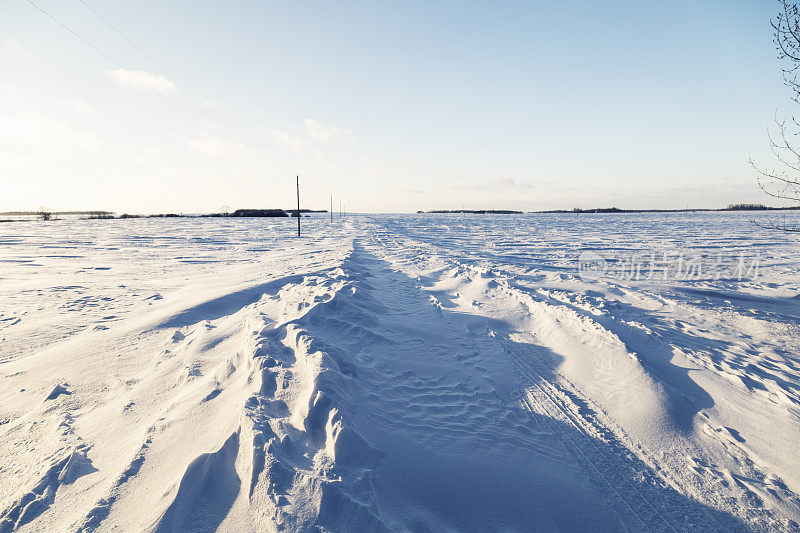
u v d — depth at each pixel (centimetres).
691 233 3656
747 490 333
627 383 503
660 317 821
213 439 302
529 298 908
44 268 1359
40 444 313
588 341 634
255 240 2788
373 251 2038
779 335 700
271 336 521
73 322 661
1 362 480
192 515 239
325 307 684
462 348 644
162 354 504
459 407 453
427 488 309
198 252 1970
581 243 2667
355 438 327
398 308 854
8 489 263
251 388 382
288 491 251
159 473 269
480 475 334
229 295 825
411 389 487
